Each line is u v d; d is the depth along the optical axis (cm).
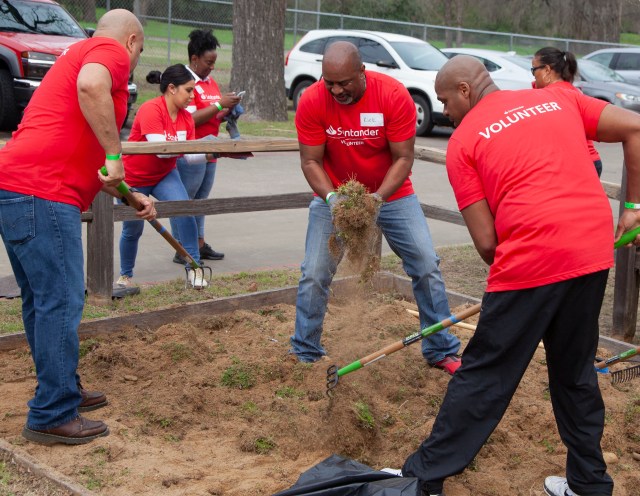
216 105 771
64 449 408
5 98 1405
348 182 470
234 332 588
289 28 2653
